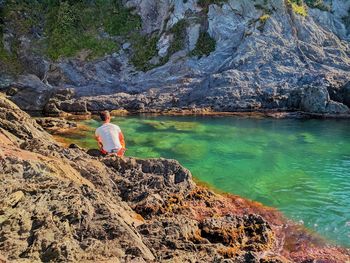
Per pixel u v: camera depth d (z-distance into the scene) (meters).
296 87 20.08
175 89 21.20
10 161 6.29
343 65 22.58
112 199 7.27
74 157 8.72
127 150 12.25
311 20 25.31
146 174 8.81
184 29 24.55
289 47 23.02
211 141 13.50
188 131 14.96
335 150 12.54
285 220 7.68
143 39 25.72
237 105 19.31
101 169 8.40
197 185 9.30
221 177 10.08
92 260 4.56
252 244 6.49
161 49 24.62
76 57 24.42
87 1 26.97
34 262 4.30
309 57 22.97
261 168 10.79
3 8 25.77
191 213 7.67
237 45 23.50
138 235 5.60
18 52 24.56
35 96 21.06
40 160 7.02
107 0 27.11
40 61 24.16
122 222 5.45
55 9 26.33
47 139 10.83
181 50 24.12
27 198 5.27
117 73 24.27
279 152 12.28
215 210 7.96
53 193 5.48
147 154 11.85
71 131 14.79
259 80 20.92
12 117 10.41
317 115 18.22
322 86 19.00
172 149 12.44
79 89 21.80
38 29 25.66
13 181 5.66
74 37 25.17
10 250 4.42
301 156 11.90
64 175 6.81
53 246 4.54
